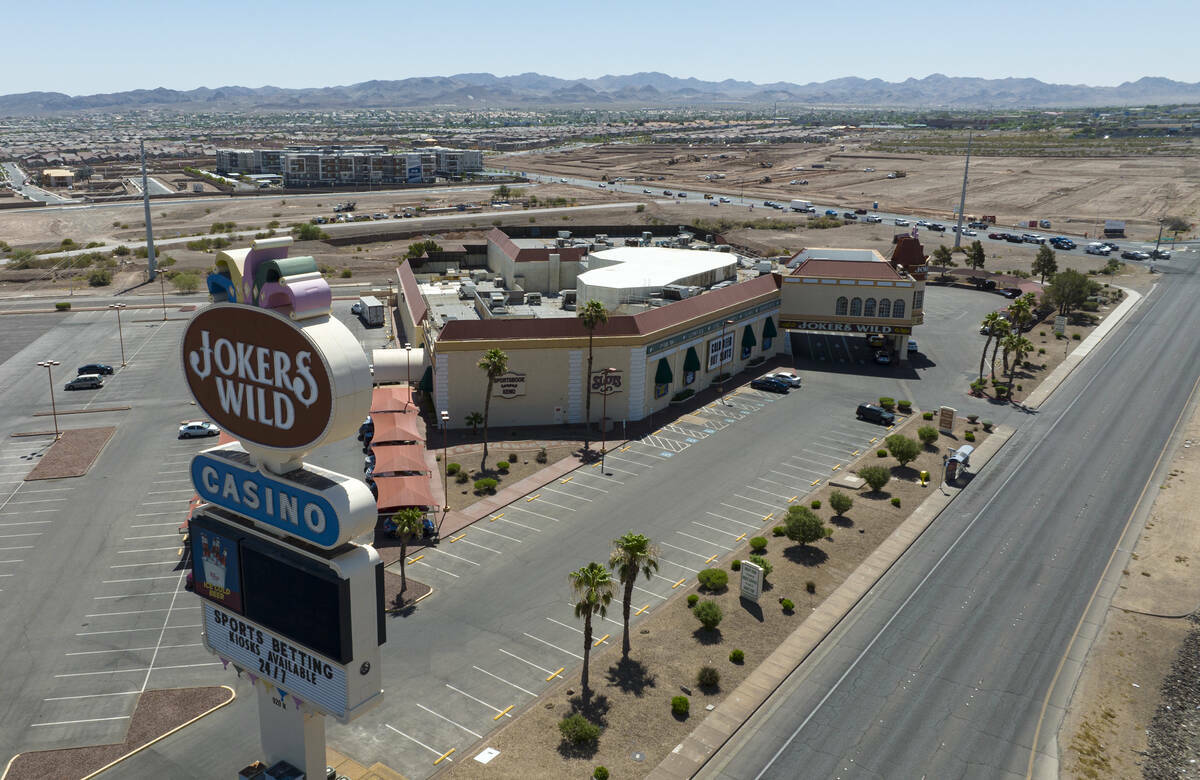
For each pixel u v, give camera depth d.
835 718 48.19
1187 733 47.31
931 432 88.88
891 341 121.81
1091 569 65.19
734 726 47.12
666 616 57.81
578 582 49.22
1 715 47.66
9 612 57.72
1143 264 185.75
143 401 101.56
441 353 89.31
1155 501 76.81
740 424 94.69
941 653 54.50
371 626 35.88
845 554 66.62
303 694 36.94
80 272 177.38
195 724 47.19
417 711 48.00
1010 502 76.56
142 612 58.03
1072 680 52.03
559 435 90.38
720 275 115.94
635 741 45.75
